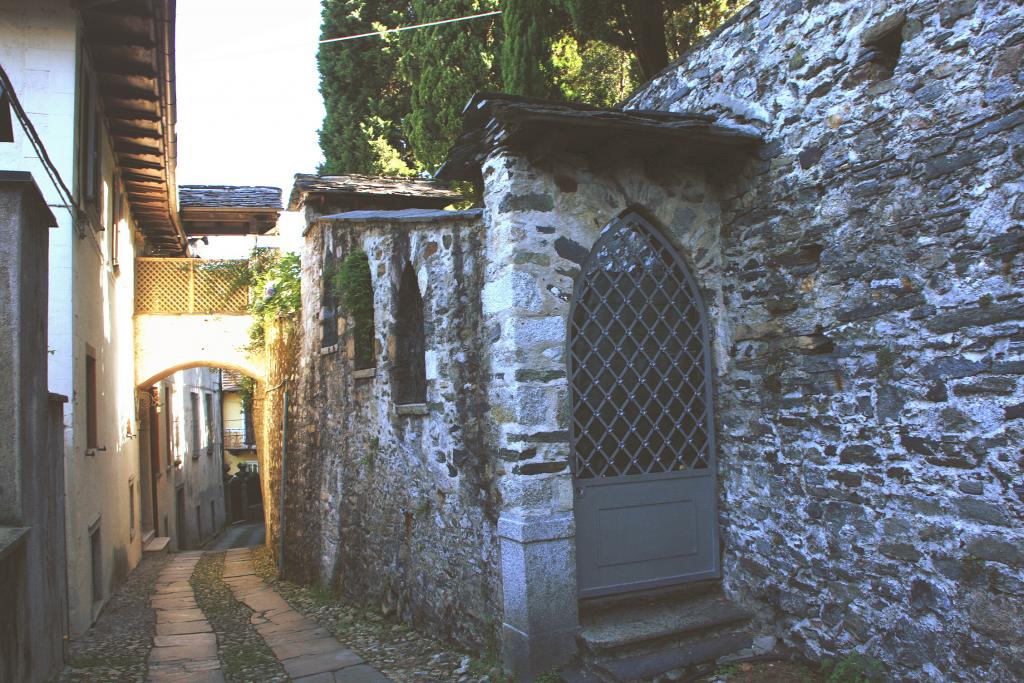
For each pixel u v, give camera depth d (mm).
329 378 9430
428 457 6125
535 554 4438
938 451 3584
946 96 3555
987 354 3379
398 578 6781
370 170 13906
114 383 10305
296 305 11383
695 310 5047
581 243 4707
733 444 4875
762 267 4629
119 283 10953
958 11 3506
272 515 13242
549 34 9195
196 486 21109
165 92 8375
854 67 4008
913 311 3707
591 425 4797
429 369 6047
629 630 4500
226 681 5387
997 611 3309
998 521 3320
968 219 3459
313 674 5418
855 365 4016
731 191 4879
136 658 6191
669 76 5477
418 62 11055
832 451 4152
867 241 3943
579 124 4199
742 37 4766
